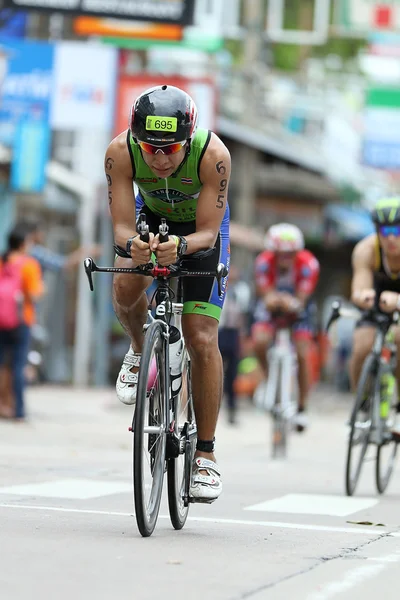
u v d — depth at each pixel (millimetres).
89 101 36438
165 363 11258
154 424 11125
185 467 11867
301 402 21859
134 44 37156
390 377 16469
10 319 25766
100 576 9086
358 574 9734
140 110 10906
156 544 10648
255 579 9242
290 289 22078
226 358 30812
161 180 11625
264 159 54250
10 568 9242
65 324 43188
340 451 23766
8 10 35938
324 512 13742
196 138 11484
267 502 14477
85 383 41812
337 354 55594
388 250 16094
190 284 11781
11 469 16891
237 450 23047
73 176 42719
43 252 40625
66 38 42500
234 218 51781
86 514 12477
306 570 9773
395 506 14695
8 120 36688
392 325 16594
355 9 45406
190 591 8680
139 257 11055
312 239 58188
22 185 36969
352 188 55375
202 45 39062
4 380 26812
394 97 55562
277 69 67938
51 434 24000
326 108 58625
